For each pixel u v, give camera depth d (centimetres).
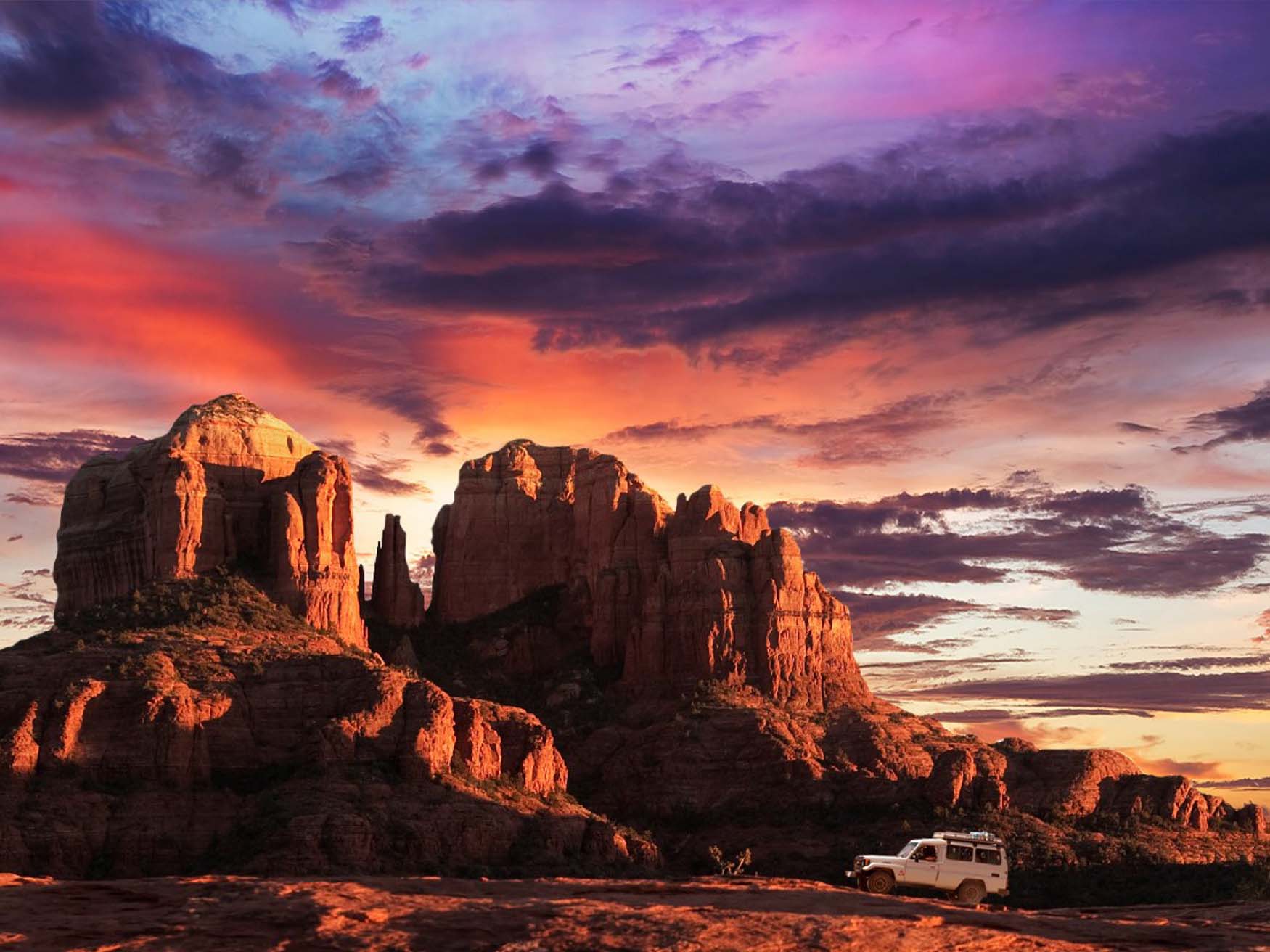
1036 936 5397
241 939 5225
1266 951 5203
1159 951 5241
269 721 18712
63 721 17562
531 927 5338
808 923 5381
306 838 16225
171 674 18600
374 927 5369
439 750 18600
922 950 5181
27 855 16050
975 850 8650
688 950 5109
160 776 17538
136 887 6012
